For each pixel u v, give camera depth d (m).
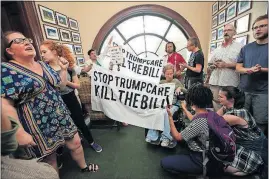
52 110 0.96
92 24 3.47
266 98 1.41
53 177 0.69
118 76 1.59
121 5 3.40
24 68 0.85
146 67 1.58
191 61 2.12
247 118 1.19
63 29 2.65
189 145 1.23
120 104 1.61
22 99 0.83
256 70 1.35
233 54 1.73
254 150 1.20
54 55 1.28
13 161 0.59
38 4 2.03
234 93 1.25
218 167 1.08
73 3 3.28
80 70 2.14
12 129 0.52
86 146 1.82
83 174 1.43
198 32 3.38
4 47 0.84
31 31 1.70
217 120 1.07
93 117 2.17
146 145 1.81
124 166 1.51
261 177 1.18
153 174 1.41
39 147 0.92
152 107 1.57
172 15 3.36
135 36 3.70
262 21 1.34
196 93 1.10
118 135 2.03
